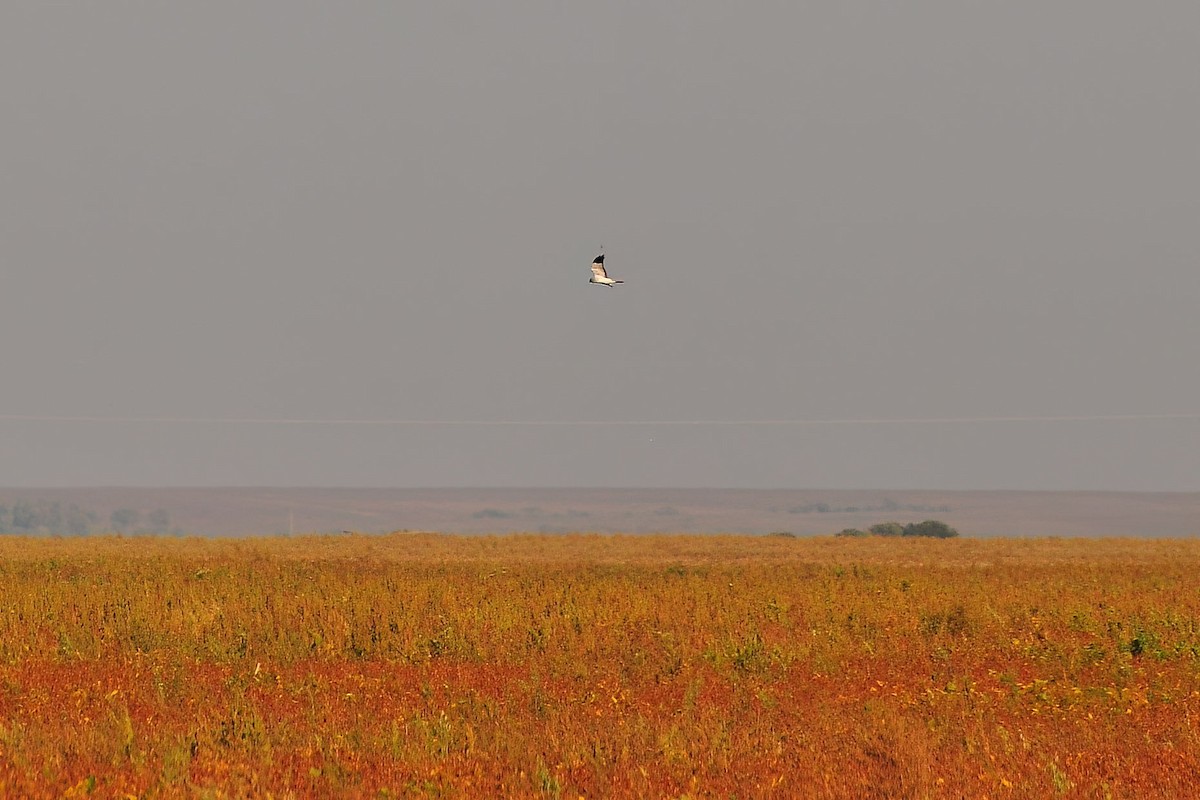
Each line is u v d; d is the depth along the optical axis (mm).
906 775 44938
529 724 53031
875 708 57094
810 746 49312
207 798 39719
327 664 70625
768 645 74625
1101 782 44250
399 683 63875
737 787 43844
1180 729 53156
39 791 40531
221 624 80188
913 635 80875
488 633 78625
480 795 42438
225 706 54938
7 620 80000
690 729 51656
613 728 51938
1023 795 43094
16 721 50469
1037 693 61000
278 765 45031
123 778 41688
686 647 73812
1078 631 82875
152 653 72188
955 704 58500
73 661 69688
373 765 45875
